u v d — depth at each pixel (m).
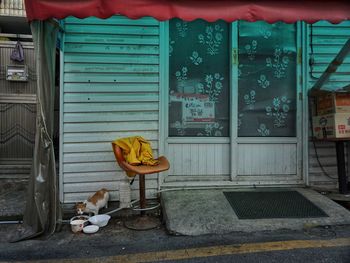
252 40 4.95
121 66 4.62
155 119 4.71
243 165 4.92
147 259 3.12
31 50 5.73
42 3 3.10
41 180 3.65
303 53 4.96
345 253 3.18
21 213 4.32
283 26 5.00
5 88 5.69
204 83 4.90
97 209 4.16
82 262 3.07
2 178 5.67
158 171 3.78
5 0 6.09
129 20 4.62
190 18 3.19
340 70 4.95
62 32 4.41
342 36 5.01
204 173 4.89
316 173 4.99
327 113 4.54
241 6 3.23
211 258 3.12
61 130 4.52
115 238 3.62
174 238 3.60
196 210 4.07
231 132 4.87
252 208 4.15
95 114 4.59
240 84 4.94
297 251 3.23
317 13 3.31
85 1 3.11
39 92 3.55
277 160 4.98
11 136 5.71
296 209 4.12
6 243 3.50
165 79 4.74
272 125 5.01
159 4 3.18
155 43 4.68
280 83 5.01
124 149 3.97
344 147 4.92
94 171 4.60
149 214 4.32
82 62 4.54
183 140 4.83
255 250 3.26
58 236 3.67
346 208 4.46
